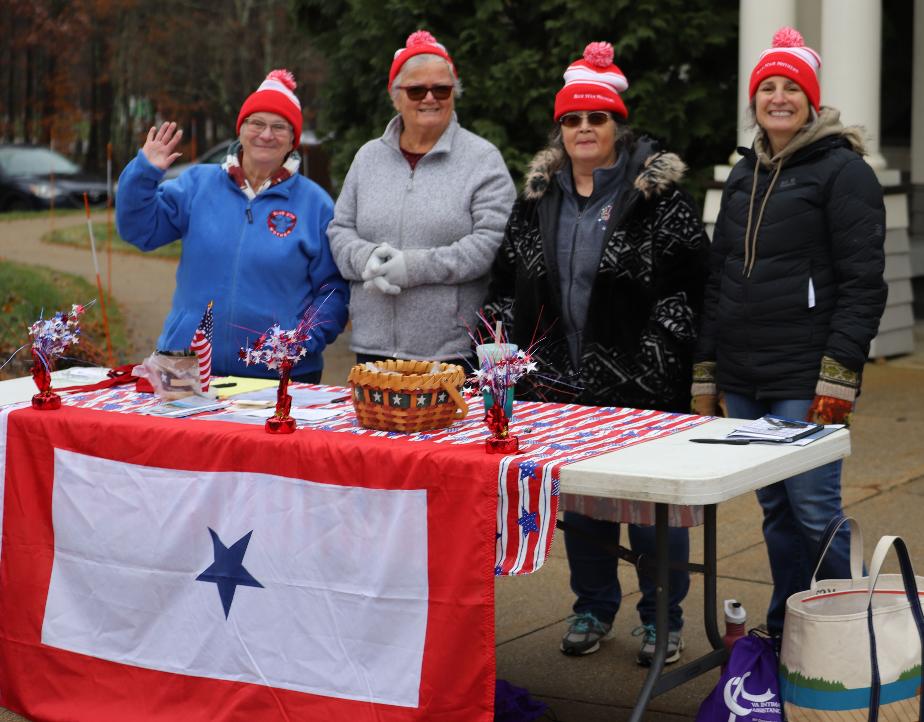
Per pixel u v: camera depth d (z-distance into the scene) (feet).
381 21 31.99
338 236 15.79
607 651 14.64
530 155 31.37
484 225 15.20
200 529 12.17
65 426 12.91
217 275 15.89
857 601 11.48
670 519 12.91
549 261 14.05
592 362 13.80
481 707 10.82
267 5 90.84
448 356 15.46
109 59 100.12
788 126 12.66
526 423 12.53
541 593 16.58
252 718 11.92
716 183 29.58
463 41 31.65
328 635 11.56
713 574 12.73
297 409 13.26
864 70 29.19
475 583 10.80
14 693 13.20
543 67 30.91
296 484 11.66
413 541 11.10
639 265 13.60
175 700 12.33
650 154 13.84
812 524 12.60
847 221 12.36
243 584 11.97
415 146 15.67
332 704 11.51
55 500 12.99
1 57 107.24
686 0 30.86
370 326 15.75
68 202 71.87
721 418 12.53
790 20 28.58
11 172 73.56
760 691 11.29
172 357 13.71
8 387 14.80
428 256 15.08
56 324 13.41
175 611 12.37
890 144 37.60
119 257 54.49
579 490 10.42
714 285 13.50
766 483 10.59
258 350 12.10
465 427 12.32
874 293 12.34
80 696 12.82
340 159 33.99
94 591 12.80
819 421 12.40
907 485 20.18
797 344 12.76
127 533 12.57
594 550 14.43
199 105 94.07
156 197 16.14
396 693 11.19
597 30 30.37
